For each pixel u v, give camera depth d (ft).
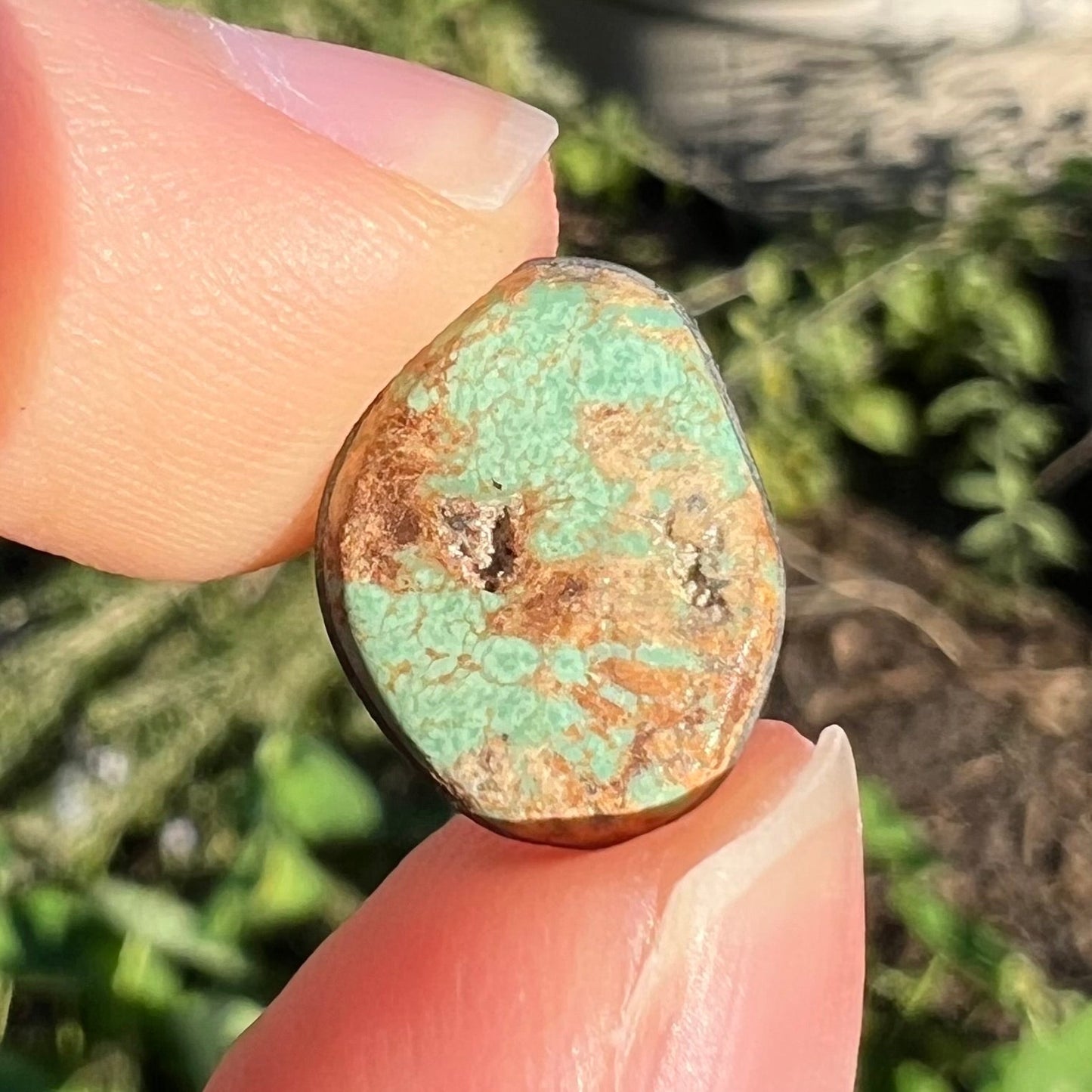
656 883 0.17
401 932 0.18
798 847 0.17
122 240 0.17
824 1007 0.17
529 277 0.17
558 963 0.17
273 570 0.29
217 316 0.18
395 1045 0.17
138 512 0.19
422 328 0.18
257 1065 0.18
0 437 0.18
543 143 0.18
